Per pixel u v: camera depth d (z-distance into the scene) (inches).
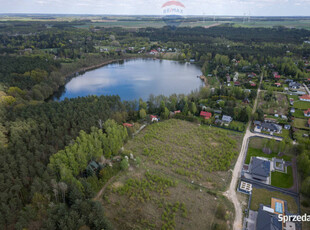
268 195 2913.4
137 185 3090.6
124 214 2659.9
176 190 3016.7
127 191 3002.0
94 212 2493.8
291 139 4138.8
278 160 3560.5
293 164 3496.6
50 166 2962.6
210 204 2792.8
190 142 4133.9
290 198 2861.7
